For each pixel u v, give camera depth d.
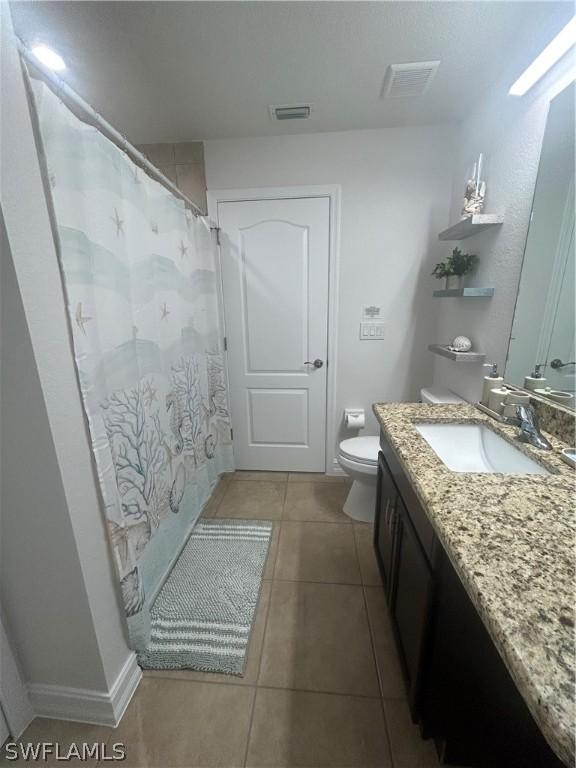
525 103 1.29
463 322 1.83
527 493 0.79
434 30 1.23
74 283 0.90
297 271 2.20
